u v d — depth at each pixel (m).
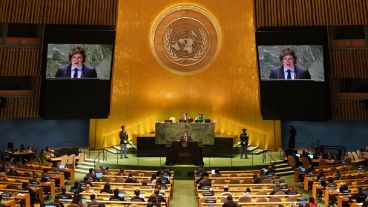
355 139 28.00
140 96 28.09
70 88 26.06
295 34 26.09
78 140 28.44
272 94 26.55
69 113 26.19
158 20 28.28
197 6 28.33
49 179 19.61
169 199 18.39
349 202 16.34
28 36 28.12
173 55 28.41
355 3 26.25
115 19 26.83
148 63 28.23
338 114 27.39
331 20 26.48
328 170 21.78
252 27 27.81
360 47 26.89
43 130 27.80
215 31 28.31
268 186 18.31
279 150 27.62
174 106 28.36
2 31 26.39
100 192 16.77
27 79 28.23
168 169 21.86
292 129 26.98
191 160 23.91
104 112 26.58
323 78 26.02
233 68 28.19
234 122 28.09
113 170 22.23
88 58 26.17
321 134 28.52
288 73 26.25
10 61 26.38
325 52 26.44
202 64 28.44
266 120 27.61
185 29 28.38
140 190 17.25
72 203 14.64
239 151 27.23
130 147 27.25
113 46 26.47
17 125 27.34
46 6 26.08
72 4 26.31
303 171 22.27
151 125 28.19
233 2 28.14
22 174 20.08
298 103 26.36
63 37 25.94
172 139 25.50
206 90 28.36
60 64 25.94
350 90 28.02
